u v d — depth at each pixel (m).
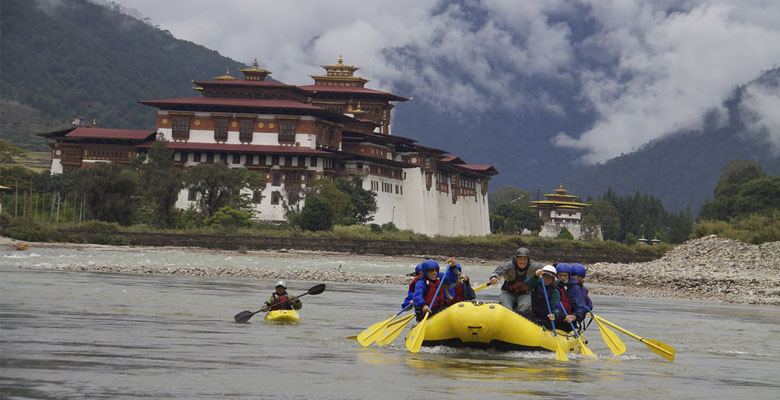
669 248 138.50
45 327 21.27
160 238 119.38
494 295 50.56
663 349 21.27
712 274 73.56
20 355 16.25
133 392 13.03
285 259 104.31
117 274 52.81
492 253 129.62
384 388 14.52
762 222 99.44
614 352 21.58
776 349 26.06
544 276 21.11
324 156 177.00
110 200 146.50
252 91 198.75
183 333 21.89
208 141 184.25
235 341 20.73
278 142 183.38
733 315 42.84
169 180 146.00
